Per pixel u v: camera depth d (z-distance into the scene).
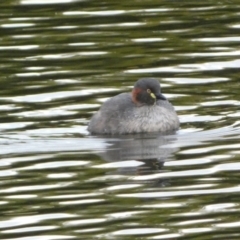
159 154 16.97
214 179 15.70
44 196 15.12
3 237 13.73
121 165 16.42
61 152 17.19
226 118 18.94
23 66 21.77
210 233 13.73
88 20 24.86
